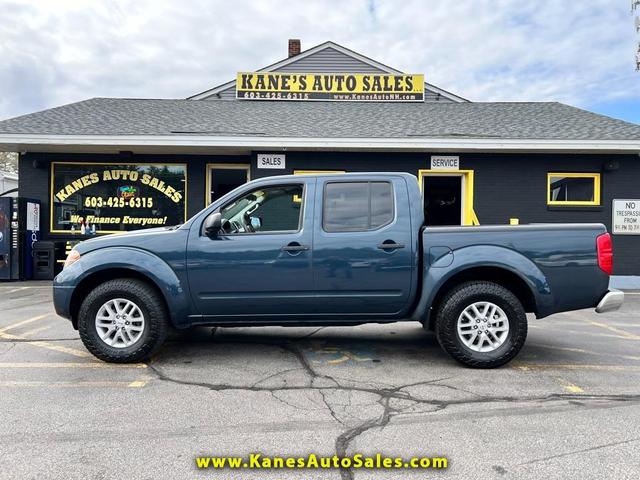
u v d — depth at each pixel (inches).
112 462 100.8
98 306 166.2
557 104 491.8
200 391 143.1
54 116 421.4
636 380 154.9
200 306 166.6
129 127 394.9
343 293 166.1
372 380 153.7
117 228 427.2
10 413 126.1
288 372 161.8
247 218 172.6
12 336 210.1
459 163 394.9
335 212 168.4
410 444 109.4
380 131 392.8
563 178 394.0
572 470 98.0
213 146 378.3
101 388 145.2
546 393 142.4
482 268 165.3
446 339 164.4
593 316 269.9
